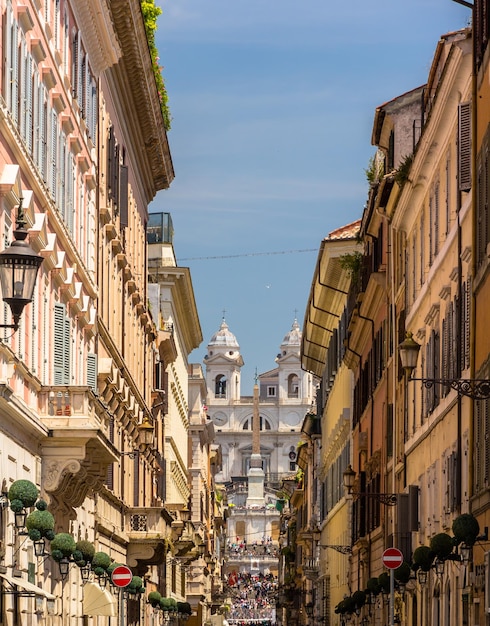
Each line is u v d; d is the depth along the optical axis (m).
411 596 59.12
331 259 93.31
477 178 41.59
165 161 85.62
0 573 36.31
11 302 28.03
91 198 57.94
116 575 53.22
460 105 43.78
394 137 66.00
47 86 45.72
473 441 41.56
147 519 74.88
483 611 39.25
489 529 38.41
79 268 53.56
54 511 46.72
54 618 47.34
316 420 131.62
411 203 59.97
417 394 58.66
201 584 146.88
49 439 44.38
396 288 66.69
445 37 54.03
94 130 58.44
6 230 37.78
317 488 132.50
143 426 75.38
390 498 63.16
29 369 41.94
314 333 118.12
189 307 121.31
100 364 61.09
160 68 79.56
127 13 60.78
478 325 41.31
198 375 158.88
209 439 172.50
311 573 130.75
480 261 40.91
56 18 47.91
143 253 85.00
